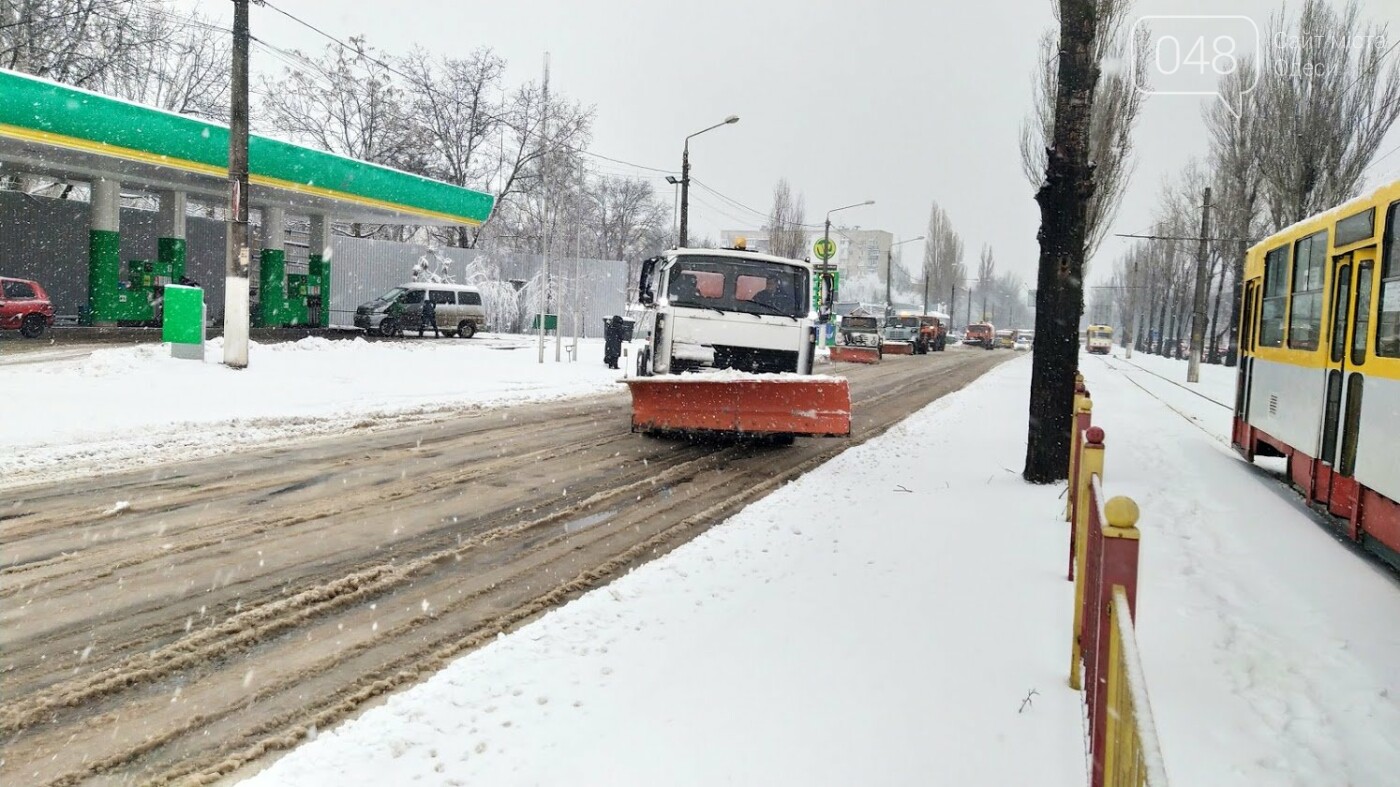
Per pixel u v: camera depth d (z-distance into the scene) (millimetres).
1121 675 2404
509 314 41531
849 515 7996
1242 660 4668
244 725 3846
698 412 11617
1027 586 5844
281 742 3705
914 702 4023
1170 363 56188
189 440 10750
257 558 6203
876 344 40844
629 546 6941
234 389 14797
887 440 13586
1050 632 4969
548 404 16656
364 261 38969
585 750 3543
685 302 12266
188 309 16625
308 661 4539
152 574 5762
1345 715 4031
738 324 12180
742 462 11078
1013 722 3842
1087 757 3477
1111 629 2754
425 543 6789
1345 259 8133
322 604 5363
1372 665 4672
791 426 11195
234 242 16594
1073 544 6062
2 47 28766
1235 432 13469
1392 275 6762
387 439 11648
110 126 21453
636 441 12375
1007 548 6859
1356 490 7504
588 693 4066
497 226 48781
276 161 25703
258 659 4535
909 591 5680
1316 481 8820
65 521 6926
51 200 29719
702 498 8852
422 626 5078
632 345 30391
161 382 14500
